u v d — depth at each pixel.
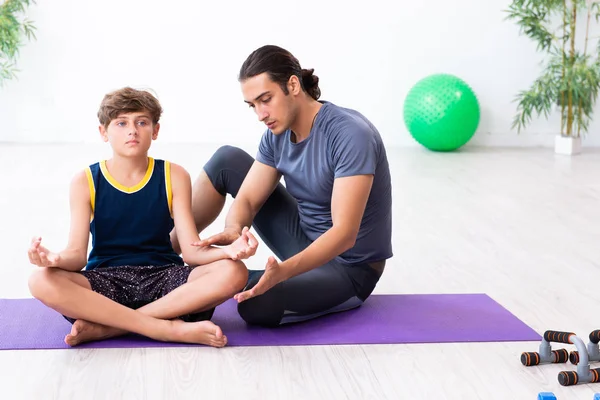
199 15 5.70
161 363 1.97
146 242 2.21
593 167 5.16
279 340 2.13
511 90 5.96
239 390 1.83
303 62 5.84
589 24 5.82
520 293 2.60
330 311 2.33
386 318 2.31
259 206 2.38
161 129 5.83
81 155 5.23
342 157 2.11
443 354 2.05
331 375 1.92
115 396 1.79
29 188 4.20
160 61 5.73
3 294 2.49
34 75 5.64
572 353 2.00
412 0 5.80
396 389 1.84
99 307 2.04
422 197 4.17
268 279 1.99
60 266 2.01
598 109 6.04
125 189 2.18
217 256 2.10
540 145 6.09
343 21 5.80
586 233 3.44
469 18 5.84
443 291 2.60
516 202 4.07
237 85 5.82
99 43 5.64
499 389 1.85
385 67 5.88
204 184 2.50
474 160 5.39
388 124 5.98
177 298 2.09
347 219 2.10
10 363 1.96
